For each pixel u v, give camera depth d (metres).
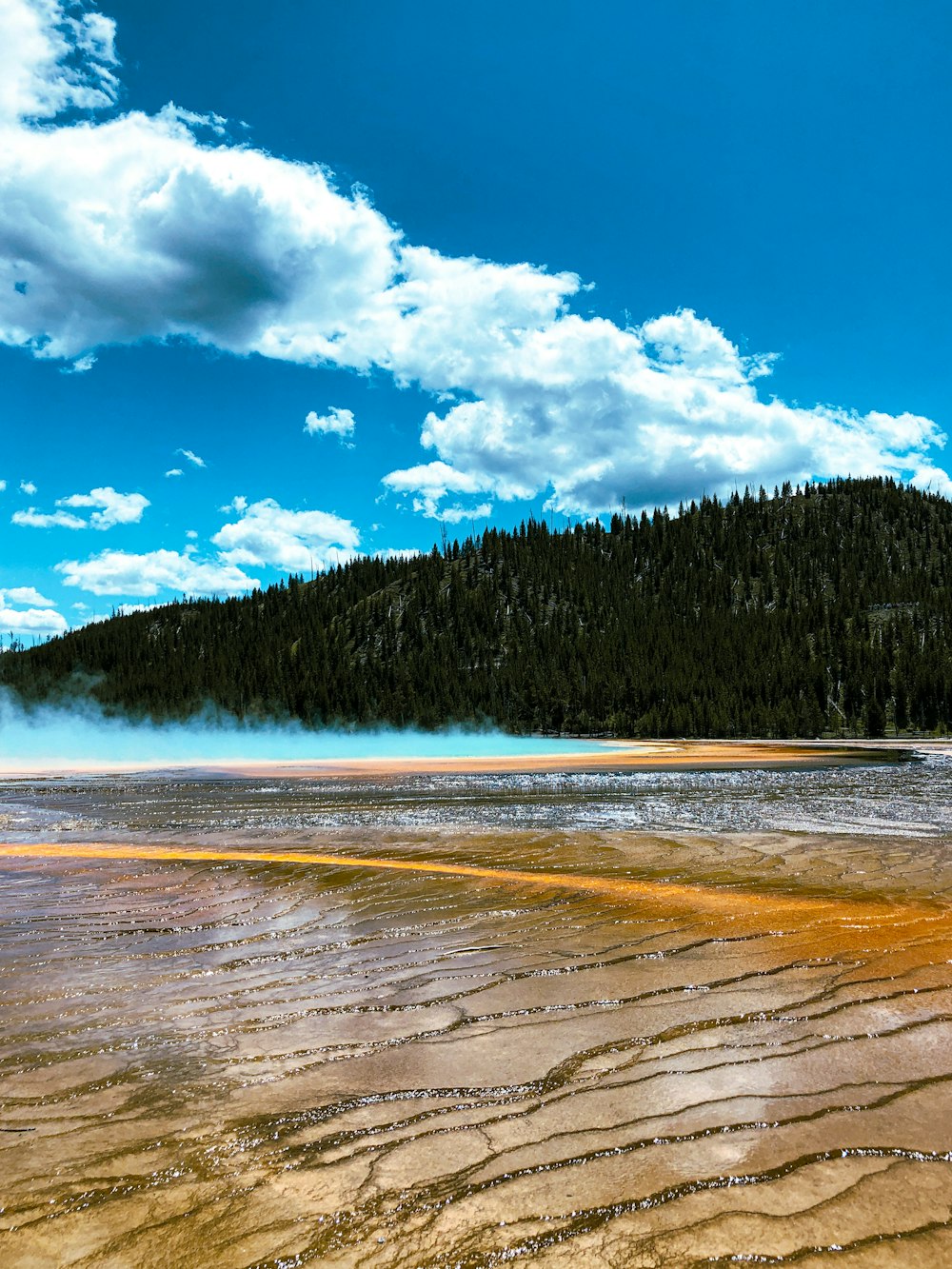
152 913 8.57
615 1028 5.08
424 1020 5.30
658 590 171.38
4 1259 2.89
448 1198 3.24
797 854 11.96
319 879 10.34
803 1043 4.79
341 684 109.88
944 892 9.20
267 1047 4.87
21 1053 4.83
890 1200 3.16
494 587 166.00
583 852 12.28
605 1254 2.87
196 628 147.75
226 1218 3.14
